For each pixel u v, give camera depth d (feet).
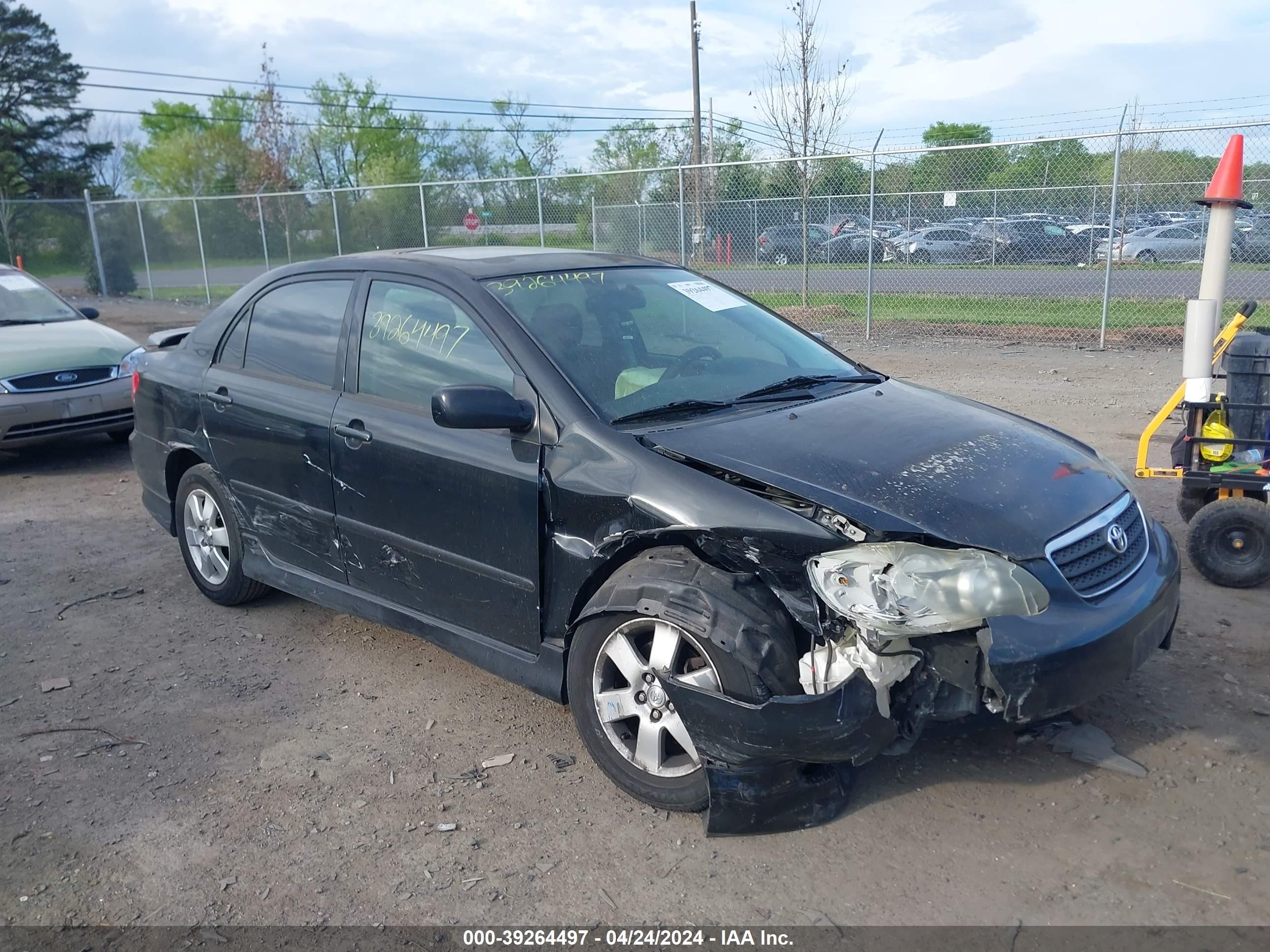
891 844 9.67
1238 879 8.99
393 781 11.10
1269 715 11.73
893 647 9.16
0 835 10.27
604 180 57.00
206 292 72.38
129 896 9.30
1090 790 10.41
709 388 12.05
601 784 10.91
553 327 11.98
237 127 144.25
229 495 15.48
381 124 160.66
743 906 8.89
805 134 57.11
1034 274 51.98
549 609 11.12
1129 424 26.20
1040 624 9.18
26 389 24.80
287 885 9.40
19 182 158.92
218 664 14.21
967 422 11.82
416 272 13.07
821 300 53.67
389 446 12.36
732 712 9.21
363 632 15.24
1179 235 50.55
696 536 9.82
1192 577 16.05
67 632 15.46
